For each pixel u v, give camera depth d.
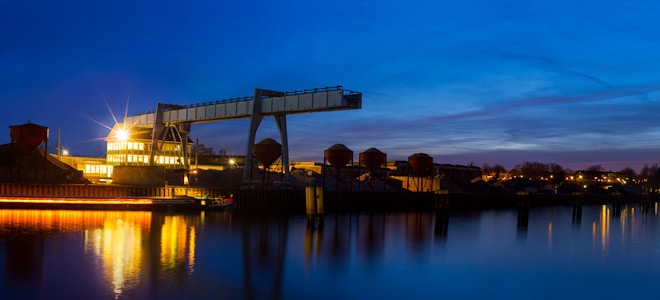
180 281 34.47
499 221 93.44
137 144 124.12
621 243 65.12
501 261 47.94
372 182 116.75
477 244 59.00
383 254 48.84
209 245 48.81
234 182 107.88
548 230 80.25
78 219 64.12
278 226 67.19
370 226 73.12
